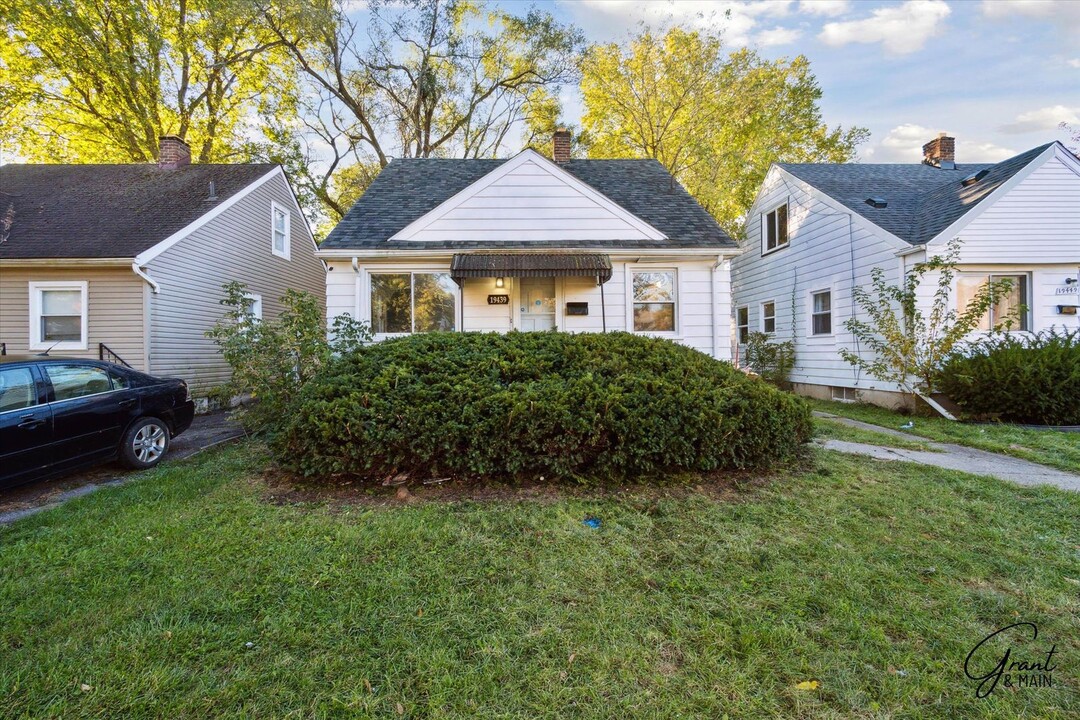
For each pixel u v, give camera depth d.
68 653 2.11
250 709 1.80
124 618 2.36
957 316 8.65
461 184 11.11
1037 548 3.05
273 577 2.73
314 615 2.38
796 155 22.52
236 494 4.15
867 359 9.95
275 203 13.78
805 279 12.02
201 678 1.96
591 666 2.02
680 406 4.32
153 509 3.82
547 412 4.13
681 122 20.16
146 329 9.26
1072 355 7.40
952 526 3.38
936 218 9.09
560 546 3.12
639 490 4.12
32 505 4.29
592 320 9.23
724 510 3.69
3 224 9.79
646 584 2.67
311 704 1.83
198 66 16.42
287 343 6.00
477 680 1.94
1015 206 8.45
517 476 4.22
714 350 9.28
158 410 5.59
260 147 17.86
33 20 12.70
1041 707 1.78
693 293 9.34
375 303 9.09
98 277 9.24
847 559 2.90
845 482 4.32
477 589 2.61
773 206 13.52
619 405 4.23
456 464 4.16
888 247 9.27
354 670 2.01
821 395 11.45
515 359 4.88
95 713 1.79
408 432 4.12
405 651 2.12
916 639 2.17
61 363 4.81
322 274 17.06
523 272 7.94
